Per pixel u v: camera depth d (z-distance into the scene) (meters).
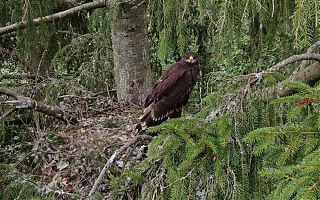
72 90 11.88
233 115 4.69
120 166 8.12
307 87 4.22
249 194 4.57
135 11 12.16
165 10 6.83
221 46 6.37
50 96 11.73
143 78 12.47
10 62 14.29
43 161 9.16
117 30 12.28
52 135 9.82
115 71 12.65
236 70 10.34
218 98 4.99
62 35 14.17
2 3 12.30
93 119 10.61
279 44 8.37
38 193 6.96
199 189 4.55
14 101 9.76
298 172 3.65
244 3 5.73
